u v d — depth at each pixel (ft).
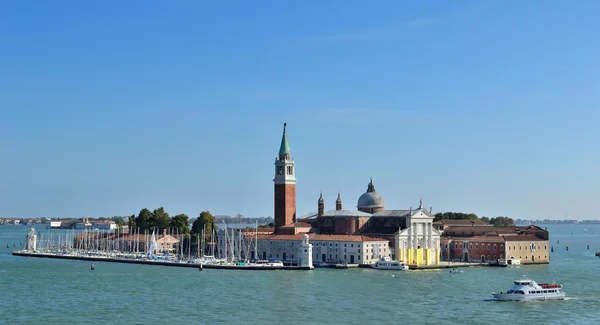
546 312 645.10
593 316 625.82
